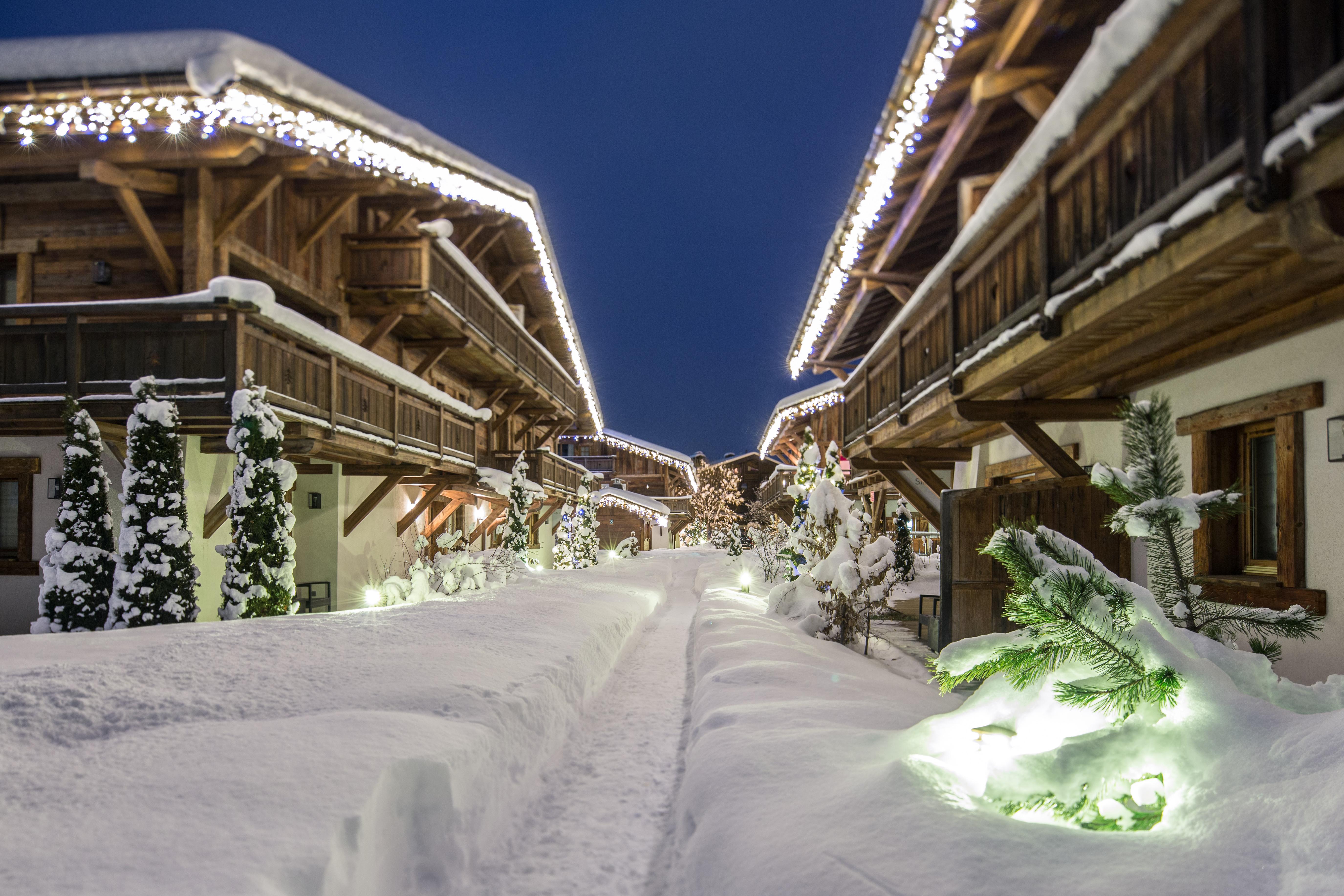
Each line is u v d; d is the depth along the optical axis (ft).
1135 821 7.62
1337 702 8.12
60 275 37.29
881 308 44.39
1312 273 10.79
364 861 9.86
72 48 26.96
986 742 9.44
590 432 125.08
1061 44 19.52
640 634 41.19
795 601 36.47
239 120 29.07
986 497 23.43
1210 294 13.20
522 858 12.96
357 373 41.93
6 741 12.32
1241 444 18.25
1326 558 14.80
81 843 8.83
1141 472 10.23
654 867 12.43
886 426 34.81
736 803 10.84
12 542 34.12
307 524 45.96
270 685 16.16
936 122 22.89
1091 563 9.39
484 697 16.49
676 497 183.11
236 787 10.46
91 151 33.06
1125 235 12.97
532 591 42.09
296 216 44.09
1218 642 9.52
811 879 7.87
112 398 29.43
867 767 10.62
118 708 14.05
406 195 50.37
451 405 53.67
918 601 46.93
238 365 29.37
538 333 94.73
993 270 20.02
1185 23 11.17
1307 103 8.79
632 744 19.77
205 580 34.65
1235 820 6.72
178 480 27.94
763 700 17.31
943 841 7.75
